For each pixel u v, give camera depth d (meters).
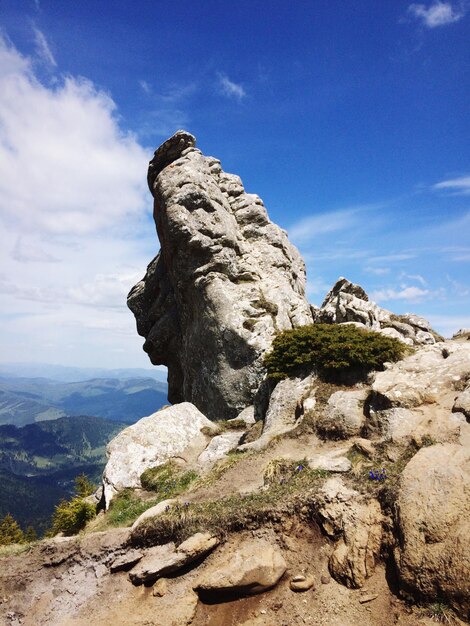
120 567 12.31
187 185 30.92
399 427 12.88
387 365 16.95
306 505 11.20
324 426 15.50
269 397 21.34
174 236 30.30
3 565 13.59
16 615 12.30
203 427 22.69
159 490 16.95
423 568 8.53
